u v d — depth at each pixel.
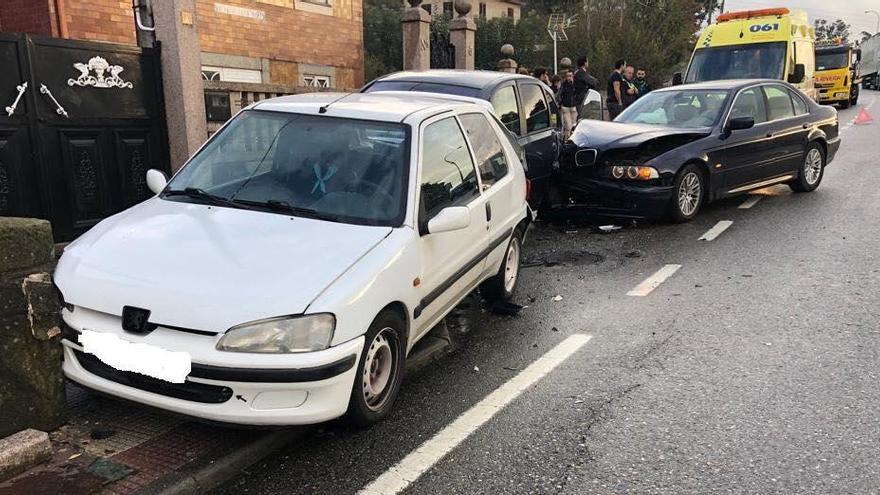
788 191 11.29
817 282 6.54
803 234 8.38
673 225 9.05
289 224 4.03
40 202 6.58
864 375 4.56
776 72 15.69
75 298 3.56
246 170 4.61
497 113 7.97
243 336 3.26
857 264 7.08
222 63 12.58
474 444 3.79
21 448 3.31
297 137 4.70
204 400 3.35
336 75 15.27
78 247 3.95
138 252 3.73
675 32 28.53
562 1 41.50
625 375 4.66
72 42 6.67
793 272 6.88
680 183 8.86
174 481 3.28
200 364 3.26
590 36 26.83
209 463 3.44
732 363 4.80
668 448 3.72
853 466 3.52
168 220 4.11
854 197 10.56
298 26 14.13
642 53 26.44
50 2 9.99
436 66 14.22
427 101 5.29
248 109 5.07
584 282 6.79
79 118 6.81
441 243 4.47
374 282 3.65
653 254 7.73
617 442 3.79
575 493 3.34
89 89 6.87
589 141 9.00
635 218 8.94
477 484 3.41
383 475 3.48
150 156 7.50
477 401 4.30
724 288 6.46
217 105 8.37
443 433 3.89
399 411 4.16
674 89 10.46
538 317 5.84
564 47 26.94
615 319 5.75
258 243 3.78
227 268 3.54
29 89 6.40
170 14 7.34
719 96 9.83
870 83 55.50
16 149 6.37
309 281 3.47
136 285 3.46
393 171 4.37
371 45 31.86
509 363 4.89
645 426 3.96
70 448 3.55
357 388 3.65
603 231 8.88
